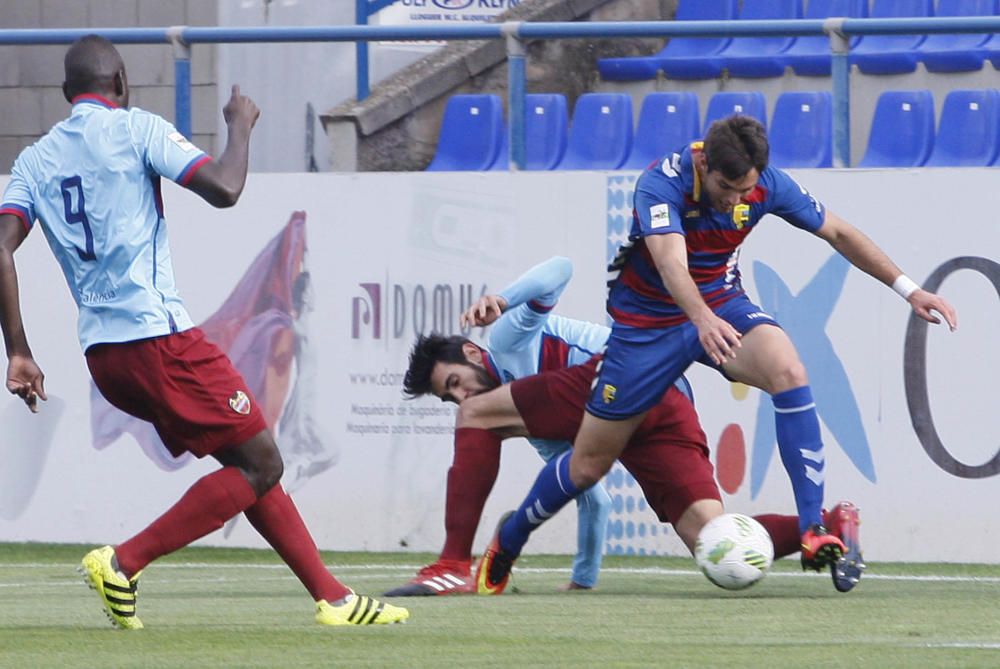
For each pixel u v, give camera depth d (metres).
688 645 12.79
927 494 22.31
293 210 24.45
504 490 23.59
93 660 11.98
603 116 27.52
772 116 27.73
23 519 25.11
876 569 21.59
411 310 24.08
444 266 24.02
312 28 24.62
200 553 24.45
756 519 17.81
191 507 13.77
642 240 16.42
